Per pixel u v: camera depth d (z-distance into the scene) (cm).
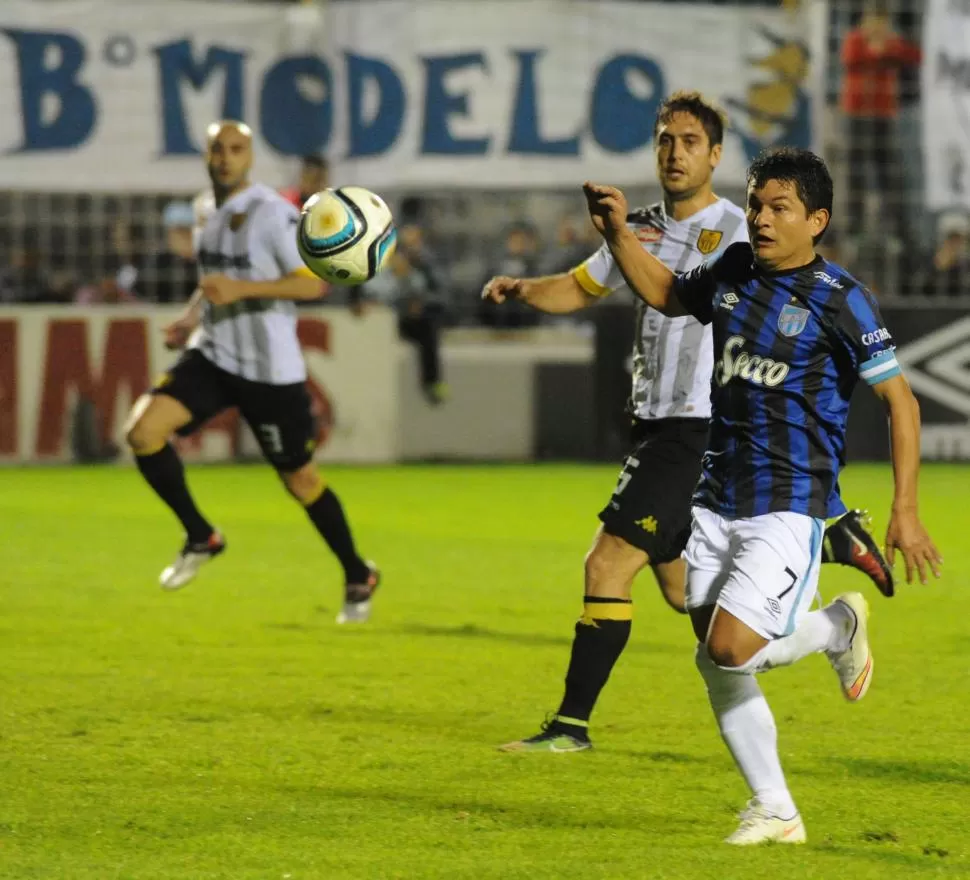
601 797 1662
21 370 5653
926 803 1656
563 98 5869
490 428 6109
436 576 3309
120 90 5744
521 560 3544
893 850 1475
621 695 2189
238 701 2120
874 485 5103
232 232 2773
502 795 1666
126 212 6097
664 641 2606
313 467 2756
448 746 1883
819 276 1517
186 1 5734
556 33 5844
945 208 6025
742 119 5916
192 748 1856
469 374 6088
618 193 1605
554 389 6141
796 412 1519
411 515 4362
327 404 5862
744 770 1520
